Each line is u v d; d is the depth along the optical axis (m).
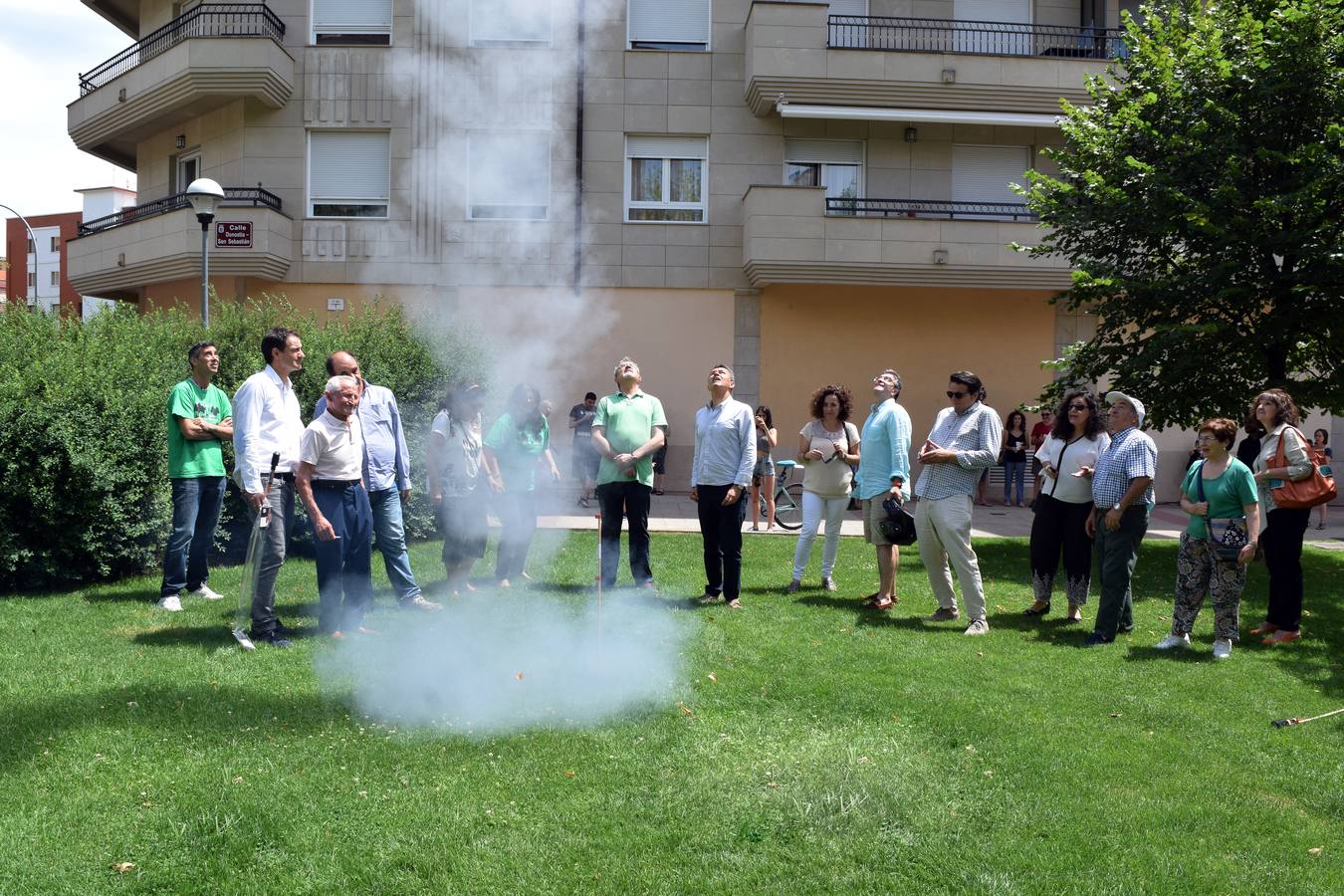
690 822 3.51
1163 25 10.91
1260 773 4.18
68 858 3.15
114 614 6.31
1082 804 3.77
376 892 3.05
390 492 6.58
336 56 9.02
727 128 14.88
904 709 4.82
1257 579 9.05
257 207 10.05
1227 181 9.20
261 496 5.65
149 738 4.12
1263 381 9.73
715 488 7.18
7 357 7.88
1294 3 9.18
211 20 12.25
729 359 15.41
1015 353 16.42
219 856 3.20
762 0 14.68
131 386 7.84
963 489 6.70
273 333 5.91
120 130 15.70
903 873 3.24
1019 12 16.22
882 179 15.90
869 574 8.73
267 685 4.87
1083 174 10.00
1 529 7.03
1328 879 3.24
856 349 16.03
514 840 3.37
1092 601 7.91
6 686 4.75
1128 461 6.44
